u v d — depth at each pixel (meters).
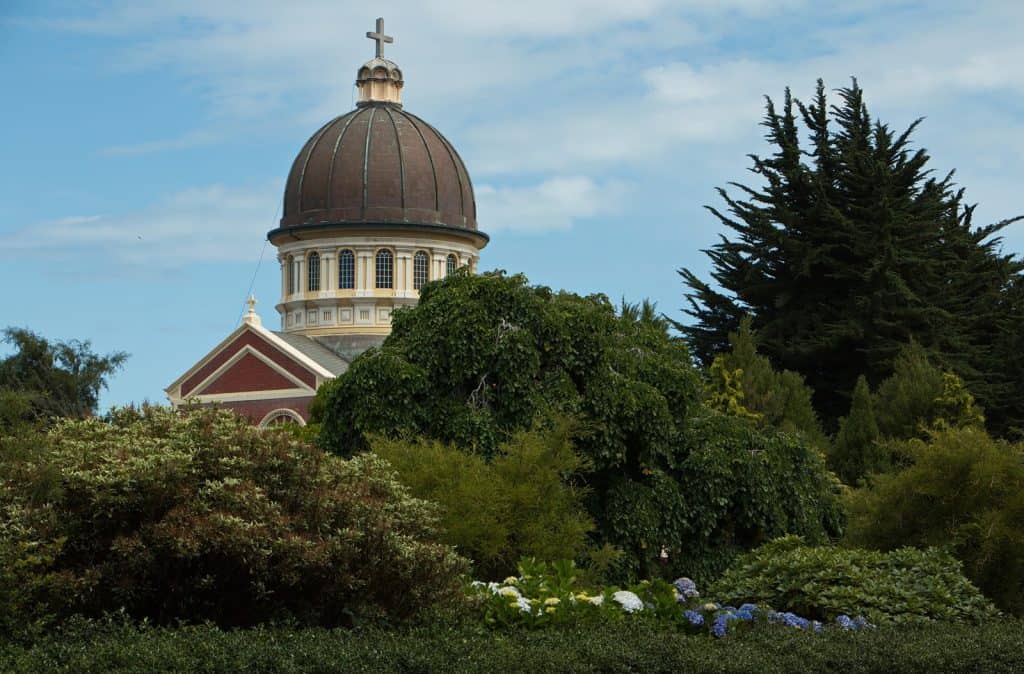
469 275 27.48
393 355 25.97
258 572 14.42
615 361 26.73
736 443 26.64
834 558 18.95
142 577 14.38
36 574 13.69
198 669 12.11
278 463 15.33
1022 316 57.47
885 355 53.69
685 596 18.36
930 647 15.44
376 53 77.25
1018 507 21.64
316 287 71.94
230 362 64.94
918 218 57.41
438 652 13.28
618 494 25.44
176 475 14.34
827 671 14.55
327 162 72.31
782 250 56.84
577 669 13.28
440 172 72.81
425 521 16.62
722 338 57.56
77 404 72.38
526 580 17.83
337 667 12.51
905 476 22.92
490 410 25.58
